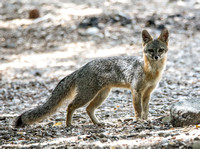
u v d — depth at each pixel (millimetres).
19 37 26375
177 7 31469
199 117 8297
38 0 35906
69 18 28844
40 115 10227
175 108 8781
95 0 35312
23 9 32719
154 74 9953
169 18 28062
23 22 29094
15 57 22609
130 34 25719
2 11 32344
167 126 8820
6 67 20422
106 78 10203
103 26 27047
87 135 8672
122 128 9062
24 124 10117
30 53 23375
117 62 10297
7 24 28906
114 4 33188
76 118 11148
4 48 24594
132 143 7527
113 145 7504
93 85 10148
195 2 32406
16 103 13508
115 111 11555
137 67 9969
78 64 20219
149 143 7379
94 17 27938
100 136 8359
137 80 9891
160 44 10039
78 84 10242
